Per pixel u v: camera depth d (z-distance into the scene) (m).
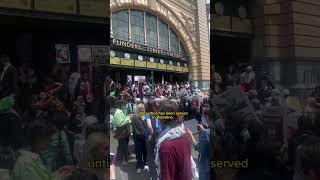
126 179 4.64
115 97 5.25
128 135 5.20
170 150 2.46
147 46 10.09
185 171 2.50
